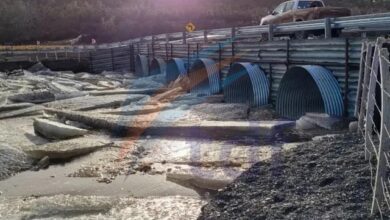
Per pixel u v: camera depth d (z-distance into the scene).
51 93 18.41
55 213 6.58
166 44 24.84
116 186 7.75
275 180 6.23
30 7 74.94
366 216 4.45
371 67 6.66
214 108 13.45
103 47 36.59
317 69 11.05
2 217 6.47
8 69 31.84
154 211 6.47
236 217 5.43
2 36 66.00
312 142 7.89
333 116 10.24
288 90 12.24
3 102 16.78
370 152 5.91
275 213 5.18
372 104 6.05
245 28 16.89
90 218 6.32
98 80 25.14
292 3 19.14
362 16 10.77
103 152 9.88
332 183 5.57
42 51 37.97
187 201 6.85
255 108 13.44
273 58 13.80
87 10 75.06
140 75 28.58
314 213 4.88
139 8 79.00
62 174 8.66
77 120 12.99
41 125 11.95
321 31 14.90
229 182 7.25
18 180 8.43
